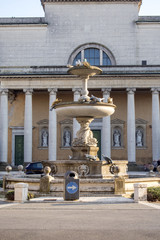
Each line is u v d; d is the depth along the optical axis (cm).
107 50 6838
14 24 6856
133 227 1388
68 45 6850
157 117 6134
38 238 1218
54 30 6881
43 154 6681
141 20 6881
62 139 6700
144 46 6825
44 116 6769
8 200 2233
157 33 6844
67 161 2645
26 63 6850
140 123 6675
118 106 6762
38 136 6731
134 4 6894
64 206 1938
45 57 6844
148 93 6762
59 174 2666
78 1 6894
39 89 6316
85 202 2067
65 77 6181
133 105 6162
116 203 2052
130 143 6119
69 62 6825
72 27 6875
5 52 6869
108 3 6900
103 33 6862
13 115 6775
